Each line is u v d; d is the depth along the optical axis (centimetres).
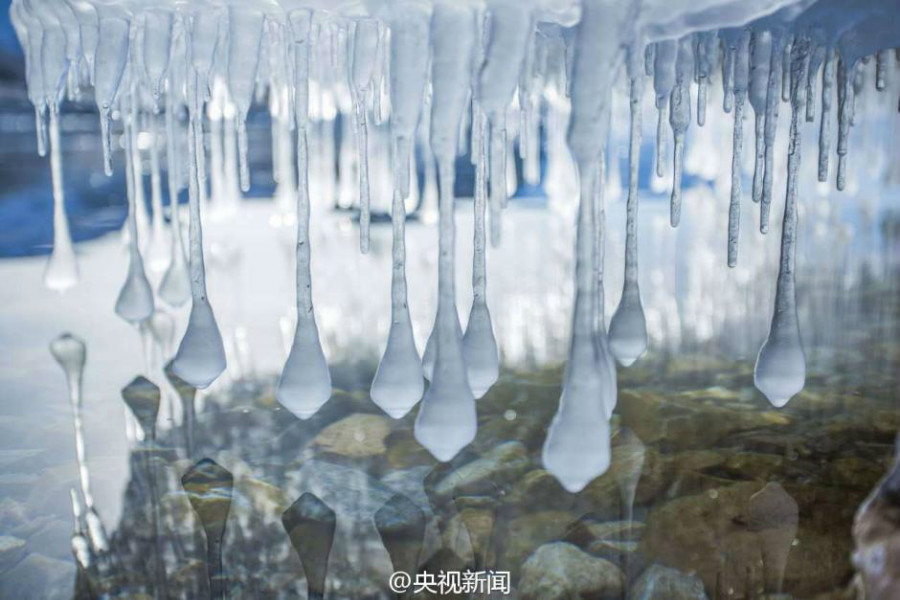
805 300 455
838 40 250
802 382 224
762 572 171
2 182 938
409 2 186
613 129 737
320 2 206
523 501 210
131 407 288
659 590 166
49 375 325
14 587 171
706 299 464
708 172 812
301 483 224
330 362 348
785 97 264
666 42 243
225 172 794
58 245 499
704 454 238
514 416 276
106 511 207
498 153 237
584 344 167
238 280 534
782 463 230
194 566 180
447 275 182
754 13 203
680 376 319
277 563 181
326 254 630
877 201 882
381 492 217
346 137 746
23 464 237
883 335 376
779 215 799
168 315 424
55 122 434
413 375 213
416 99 191
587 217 164
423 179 878
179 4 233
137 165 524
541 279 532
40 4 271
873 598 137
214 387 313
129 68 310
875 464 228
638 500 209
